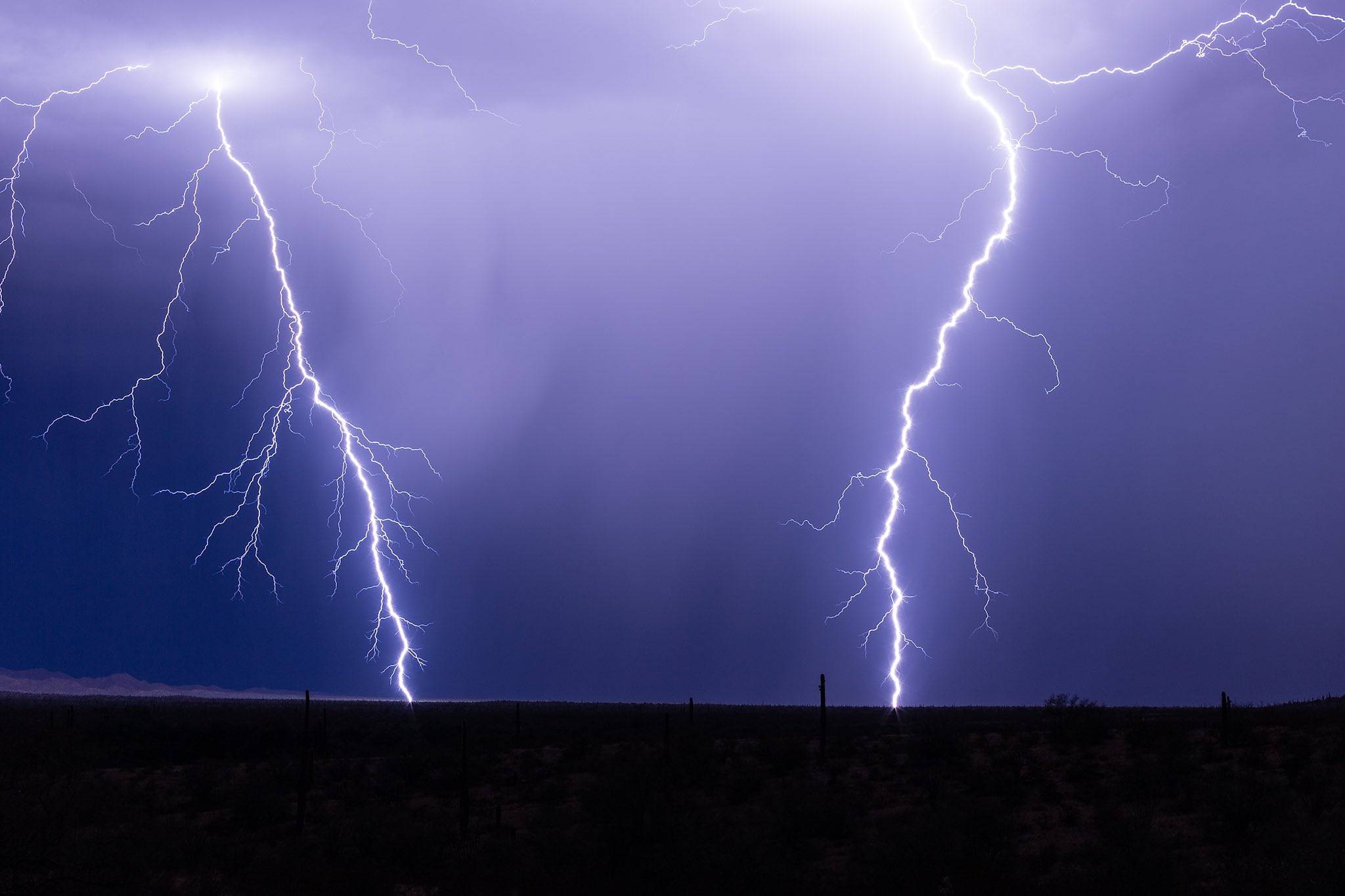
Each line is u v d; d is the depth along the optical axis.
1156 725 31.48
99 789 16.17
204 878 15.58
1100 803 21.55
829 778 26.59
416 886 16.80
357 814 21.17
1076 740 30.61
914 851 15.35
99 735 39.00
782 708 80.12
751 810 19.33
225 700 105.62
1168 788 22.38
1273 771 23.59
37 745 16.84
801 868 15.97
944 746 29.47
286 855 17.02
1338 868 13.41
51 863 14.23
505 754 34.78
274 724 45.47
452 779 28.89
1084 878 15.01
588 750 31.78
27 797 14.45
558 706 88.75
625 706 86.06
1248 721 32.44
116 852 14.94
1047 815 20.64
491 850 17.80
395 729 45.50
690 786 23.77
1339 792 19.36
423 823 19.73
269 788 25.11
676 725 44.62
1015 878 15.16
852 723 47.59
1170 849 15.91
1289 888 13.78
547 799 24.75
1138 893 14.55
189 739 39.53
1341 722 30.62
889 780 26.03
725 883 15.19
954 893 15.02
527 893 15.60
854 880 15.52
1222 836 17.45
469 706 87.94
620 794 16.62
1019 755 28.97
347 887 16.00
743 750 32.81
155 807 25.22
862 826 19.64
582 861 16.08
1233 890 14.04
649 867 15.72
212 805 25.77
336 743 41.28
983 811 16.47
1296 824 15.86
